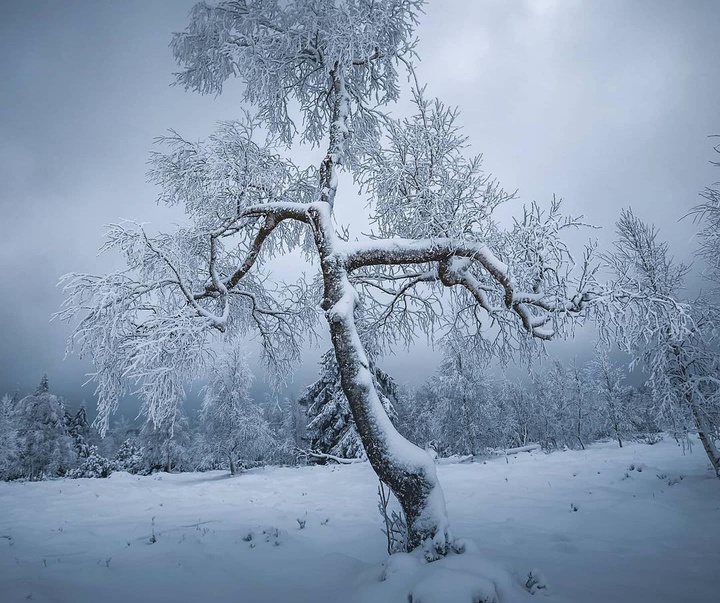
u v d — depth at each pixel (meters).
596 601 3.26
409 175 6.93
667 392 9.59
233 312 8.84
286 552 5.24
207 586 4.04
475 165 6.40
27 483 20.47
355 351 5.25
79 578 4.22
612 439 38.44
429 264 7.54
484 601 2.97
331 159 7.24
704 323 9.15
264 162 7.29
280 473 20.61
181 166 7.21
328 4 6.41
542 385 36.28
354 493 11.87
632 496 8.21
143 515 9.38
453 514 7.79
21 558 5.30
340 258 5.94
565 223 6.10
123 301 5.69
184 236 6.89
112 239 5.93
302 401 25.47
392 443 4.75
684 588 3.59
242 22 6.47
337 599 3.58
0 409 36.56
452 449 28.81
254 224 7.95
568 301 5.95
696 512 6.53
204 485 16.89
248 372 25.72
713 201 7.70
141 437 33.28
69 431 46.72
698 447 18.75
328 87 8.25
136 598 3.71
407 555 3.80
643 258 10.31
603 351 6.88
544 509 7.61
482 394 27.16
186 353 5.86
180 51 7.07
